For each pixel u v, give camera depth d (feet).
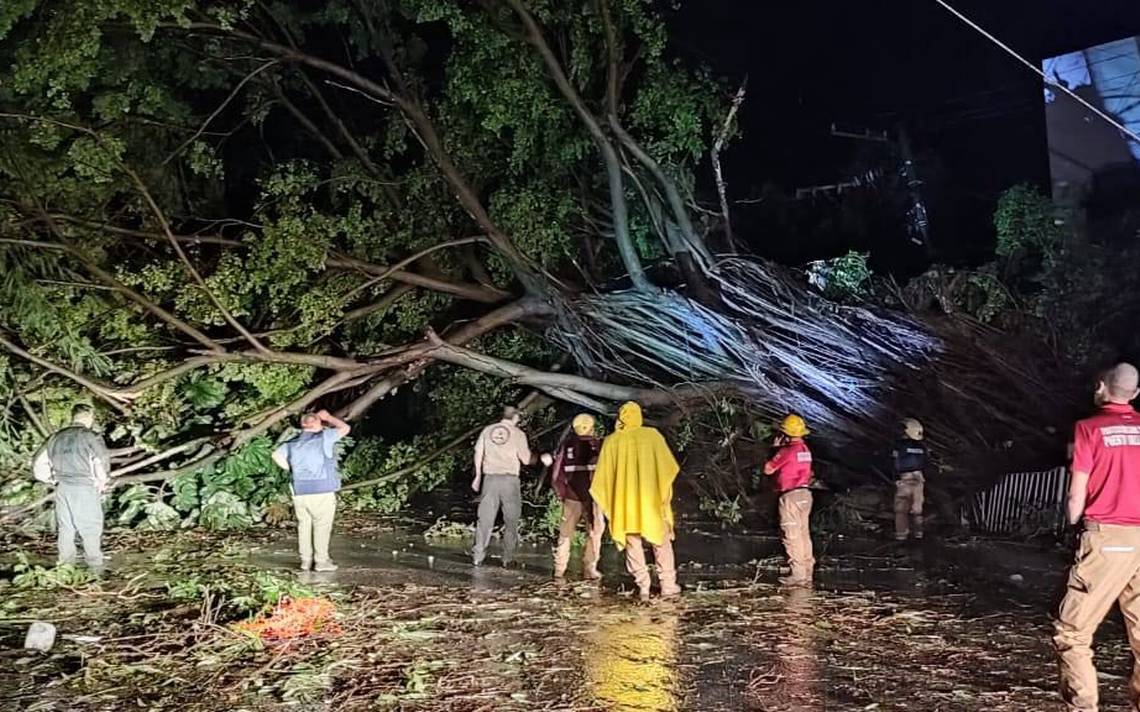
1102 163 66.64
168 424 50.65
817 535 44.45
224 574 35.65
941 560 38.29
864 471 50.11
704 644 26.11
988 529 45.11
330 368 51.06
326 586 33.55
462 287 55.16
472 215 52.16
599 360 52.34
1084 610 18.90
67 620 29.19
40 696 22.27
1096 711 18.97
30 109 47.06
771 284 50.90
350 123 60.08
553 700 21.66
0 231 47.37
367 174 54.95
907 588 33.14
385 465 55.06
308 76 58.29
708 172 70.33
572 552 40.86
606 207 57.36
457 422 55.98
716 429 50.88
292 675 23.59
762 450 50.42
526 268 52.70
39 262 48.60
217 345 49.16
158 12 42.57
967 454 48.03
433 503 56.85
